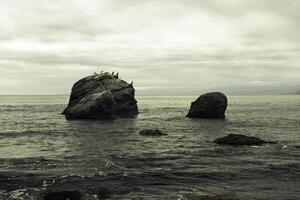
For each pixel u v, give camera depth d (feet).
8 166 87.66
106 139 139.85
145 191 66.64
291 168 84.79
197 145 122.72
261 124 204.44
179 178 75.92
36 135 153.69
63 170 82.79
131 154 105.29
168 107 457.68
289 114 300.20
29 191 66.13
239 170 82.94
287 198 62.54
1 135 153.69
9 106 464.24
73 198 60.39
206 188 68.64
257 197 62.85
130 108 271.90
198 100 245.45
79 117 232.53
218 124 202.08
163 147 118.93
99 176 76.84
